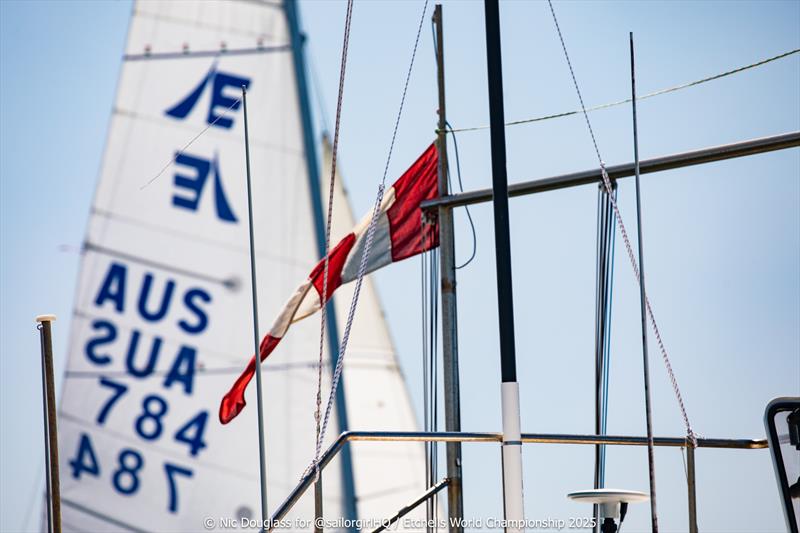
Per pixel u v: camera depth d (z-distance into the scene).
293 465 34.97
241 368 35.22
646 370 14.59
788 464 17.33
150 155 36.25
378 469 41.25
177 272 35.66
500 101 18.41
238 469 34.69
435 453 26.03
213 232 36.00
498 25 18.62
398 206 28.92
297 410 35.22
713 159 24.41
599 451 24.11
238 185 36.47
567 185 25.20
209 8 37.28
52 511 18.20
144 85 36.66
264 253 36.09
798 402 17.52
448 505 25.62
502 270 17.97
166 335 35.25
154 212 35.84
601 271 25.00
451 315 27.17
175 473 34.47
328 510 35.66
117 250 35.44
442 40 28.39
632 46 15.08
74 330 34.88
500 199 18.12
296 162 36.84
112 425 34.50
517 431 17.58
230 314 35.59
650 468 14.59
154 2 37.12
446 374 26.72
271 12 37.72
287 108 37.22
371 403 43.56
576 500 20.14
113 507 34.00
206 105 36.88
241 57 37.25
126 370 34.91
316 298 29.23
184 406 34.88
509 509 17.42
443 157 28.09
